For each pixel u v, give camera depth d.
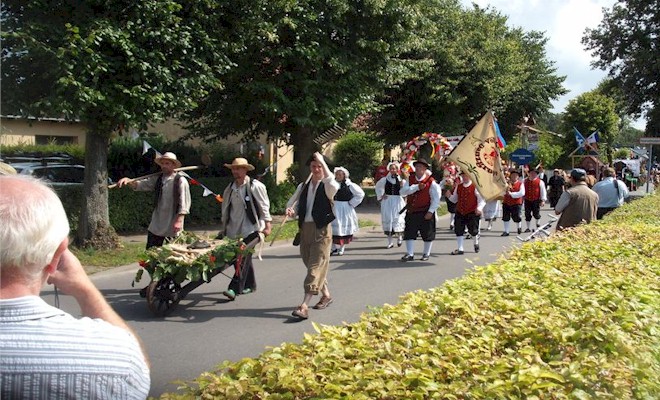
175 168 8.93
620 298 5.00
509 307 4.74
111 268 10.87
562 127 59.03
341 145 34.97
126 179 8.99
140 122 11.52
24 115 10.81
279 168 28.30
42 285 1.98
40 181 2.06
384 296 9.18
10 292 1.87
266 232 8.84
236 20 13.38
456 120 27.66
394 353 3.73
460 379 3.38
